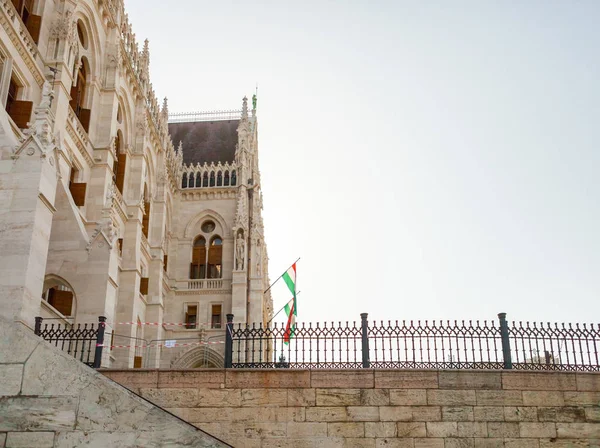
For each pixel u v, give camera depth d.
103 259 31.09
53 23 32.53
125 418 15.50
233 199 65.44
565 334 20.70
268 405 19.50
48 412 15.60
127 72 44.84
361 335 20.48
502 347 20.44
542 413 19.53
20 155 22.78
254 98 81.31
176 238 63.19
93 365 20.97
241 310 59.44
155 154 54.50
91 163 38.25
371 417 19.34
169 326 59.53
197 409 19.50
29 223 21.98
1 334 16.20
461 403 19.50
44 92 24.44
